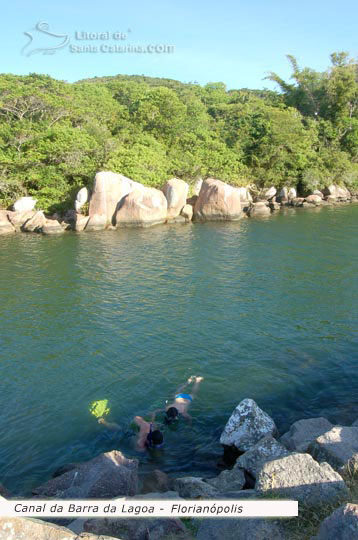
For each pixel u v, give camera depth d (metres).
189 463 7.67
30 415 9.11
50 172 33.69
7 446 8.14
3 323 14.04
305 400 9.42
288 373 10.57
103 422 8.85
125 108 55.88
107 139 38.19
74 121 43.72
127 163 34.28
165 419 8.80
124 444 8.21
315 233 28.20
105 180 31.06
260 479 5.30
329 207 41.72
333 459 5.82
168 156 41.91
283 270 19.50
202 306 15.20
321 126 55.56
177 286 17.50
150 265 20.77
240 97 77.25
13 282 18.42
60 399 9.70
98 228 30.62
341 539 3.89
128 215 31.16
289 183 45.06
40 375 10.77
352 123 54.78
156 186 35.34
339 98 57.88
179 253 23.17
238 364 11.09
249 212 36.56
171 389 10.02
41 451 8.02
